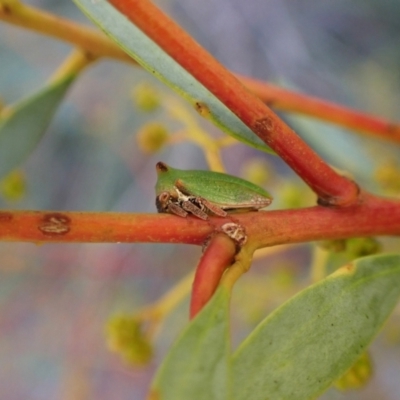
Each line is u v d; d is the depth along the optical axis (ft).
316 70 0.79
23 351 0.89
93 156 0.84
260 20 0.82
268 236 0.31
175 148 0.81
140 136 0.46
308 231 0.31
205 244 0.30
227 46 0.82
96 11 0.33
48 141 0.85
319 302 0.30
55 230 0.30
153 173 0.82
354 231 0.32
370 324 0.30
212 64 0.29
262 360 0.29
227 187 0.31
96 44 0.41
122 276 0.83
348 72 0.79
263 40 0.81
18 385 0.89
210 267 0.29
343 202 0.32
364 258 0.31
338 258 0.40
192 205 0.30
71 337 0.83
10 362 0.89
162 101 0.49
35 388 0.89
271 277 0.65
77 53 0.42
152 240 0.30
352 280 0.31
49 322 0.86
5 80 0.84
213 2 0.83
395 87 0.78
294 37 0.81
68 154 0.85
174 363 0.26
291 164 0.31
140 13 0.28
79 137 0.85
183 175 0.31
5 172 0.41
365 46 0.80
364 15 0.81
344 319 0.30
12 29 0.84
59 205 0.85
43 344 0.87
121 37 0.32
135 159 0.82
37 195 0.85
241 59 0.81
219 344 0.27
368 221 0.32
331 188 0.31
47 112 0.41
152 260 0.83
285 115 0.53
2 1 0.40
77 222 0.30
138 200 0.83
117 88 0.83
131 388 0.86
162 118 0.80
